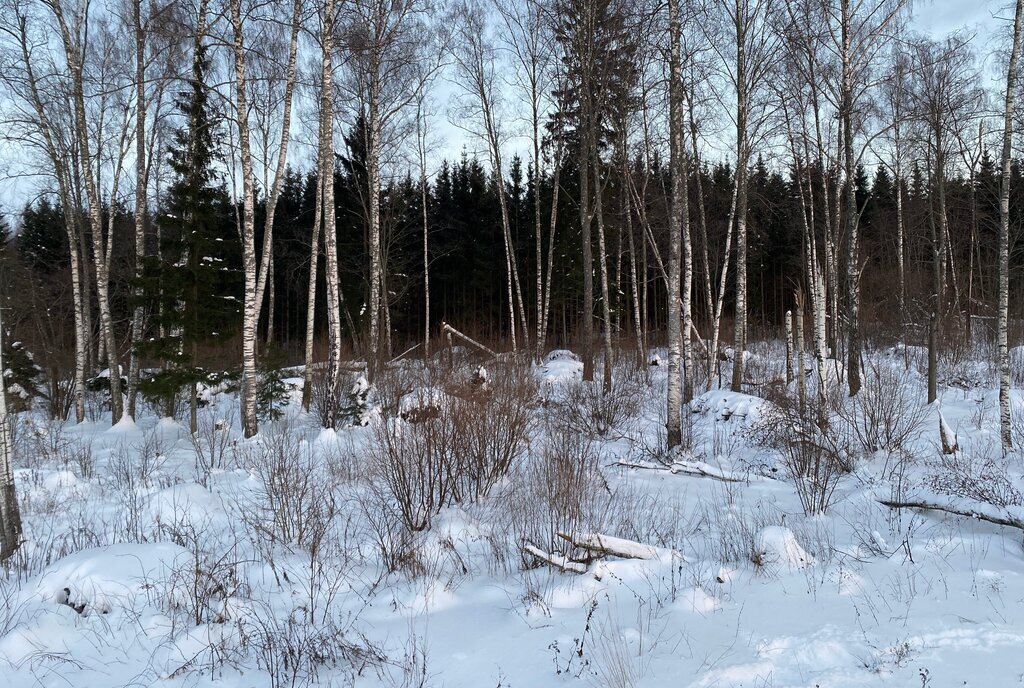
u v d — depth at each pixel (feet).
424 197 75.77
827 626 13.05
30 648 13.08
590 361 53.93
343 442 32.76
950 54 49.37
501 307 104.68
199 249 45.85
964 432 33.30
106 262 54.29
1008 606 13.55
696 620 13.93
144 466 29.89
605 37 52.26
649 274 101.60
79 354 51.93
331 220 38.93
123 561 16.11
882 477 25.44
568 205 92.27
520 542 18.17
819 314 36.45
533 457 24.97
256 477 26.55
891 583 15.34
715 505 23.81
